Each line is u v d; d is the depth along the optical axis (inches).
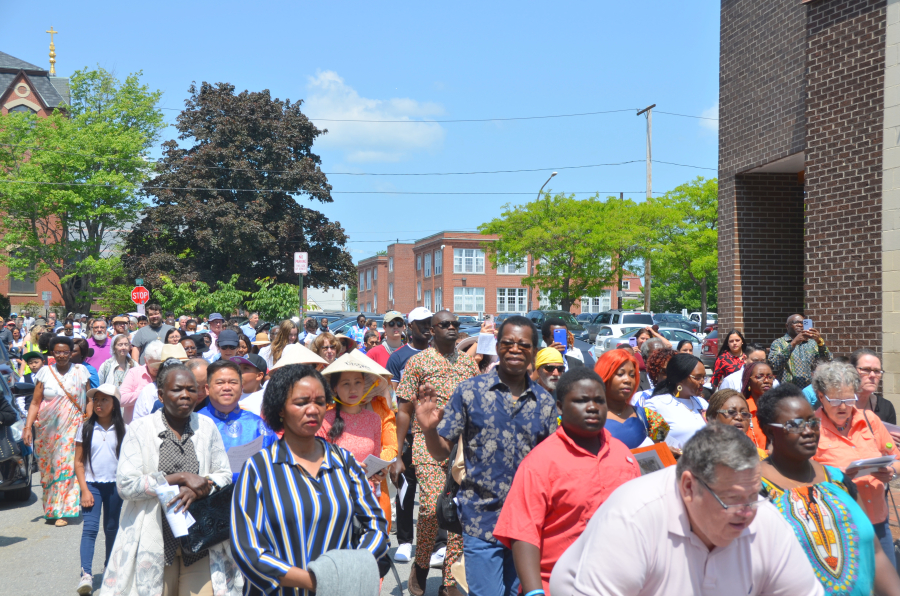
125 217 1466.5
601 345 1110.4
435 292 3063.5
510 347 166.6
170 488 158.4
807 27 419.5
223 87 1626.5
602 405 138.3
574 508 134.6
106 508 234.2
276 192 1588.3
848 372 167.2
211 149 1536.7
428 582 239.6
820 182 412.2
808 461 137.4
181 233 1566.2
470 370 237.0
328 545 130.8
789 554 102.2
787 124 469.7
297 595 124.9
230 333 330.3
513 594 165.2
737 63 520.1
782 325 525.7
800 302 527.8
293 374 135.6
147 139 1483.8
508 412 165.3
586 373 140.2
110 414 232.8
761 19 492.7
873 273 381.1
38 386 316.8
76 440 231.3
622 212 1414.9
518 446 163.8
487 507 162.9
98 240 1518.2
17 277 1472.7
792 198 527.5
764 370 250.8
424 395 169.8
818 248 412.8
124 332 495.2
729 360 367.9
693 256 1432.1
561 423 142.3
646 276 1439.5
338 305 3757.4
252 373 253.6
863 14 386.3
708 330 1422.2
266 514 128.7
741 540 99.6
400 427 236.5
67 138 1406.3
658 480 101.3
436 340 237.5
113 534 235.1
